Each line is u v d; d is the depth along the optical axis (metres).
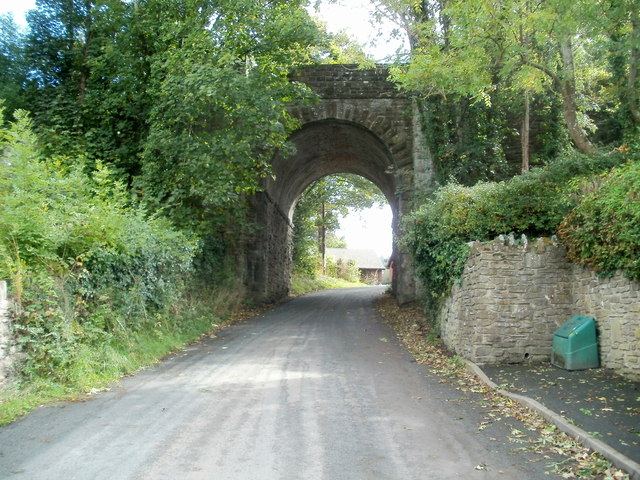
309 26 16.22
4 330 6.91
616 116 17.34
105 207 9.62
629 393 6.92
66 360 7.74
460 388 7.91
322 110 20.53
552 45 13.34
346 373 8.91
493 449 5.21
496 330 9.58
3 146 9.12
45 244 8.08
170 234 12.23
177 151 14.61
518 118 18.70
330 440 5.49
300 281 36.62
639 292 7.51
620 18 10.53
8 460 4.88
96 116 17.19
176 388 7.78
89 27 18.39
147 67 16.92
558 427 5.76
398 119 20.36
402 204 20.09
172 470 4.66
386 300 24.19
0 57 17.97
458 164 17.42
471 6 10.92
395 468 4.73
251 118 14.82
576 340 8.64
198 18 15.53
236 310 18.41
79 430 5.78
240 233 20.69
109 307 9.46
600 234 8.20
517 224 10.85
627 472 4.43
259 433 5.70
